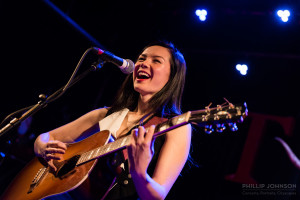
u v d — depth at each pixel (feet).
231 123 5.08
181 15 18.39
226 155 16.83
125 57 19.10
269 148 15.83
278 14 15.51
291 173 14.84
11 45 18.65
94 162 6.53
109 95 19.99
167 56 7.41
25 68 19.29
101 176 6.48
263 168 15.65
